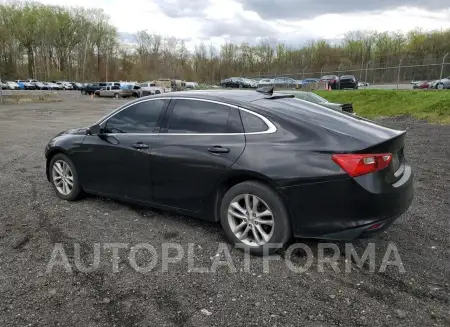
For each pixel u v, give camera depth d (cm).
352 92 2241
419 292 292
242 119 365
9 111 2570
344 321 258
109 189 456
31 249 365
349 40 7775
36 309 272
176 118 404
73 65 9469
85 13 9519
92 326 254
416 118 1580
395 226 417
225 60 7944
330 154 317
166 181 399
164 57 8412
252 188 343
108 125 457
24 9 8888
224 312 268
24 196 529
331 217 318
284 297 286
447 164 729
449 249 363
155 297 287
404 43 7500
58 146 498
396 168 341
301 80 4009
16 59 8612
